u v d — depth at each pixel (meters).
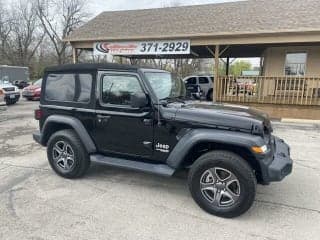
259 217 3.56
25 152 6.36
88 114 4.45
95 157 4.53
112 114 4.24
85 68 4.46
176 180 4.70
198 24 12.94
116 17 16.16
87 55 33.81
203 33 11.73
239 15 13.25
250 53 17.17
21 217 3.47
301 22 11.02
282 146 4.18
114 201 3.94
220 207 3.54
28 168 5.27
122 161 4.34
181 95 4.81
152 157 4.09
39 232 3.17
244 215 3.60
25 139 7.61
